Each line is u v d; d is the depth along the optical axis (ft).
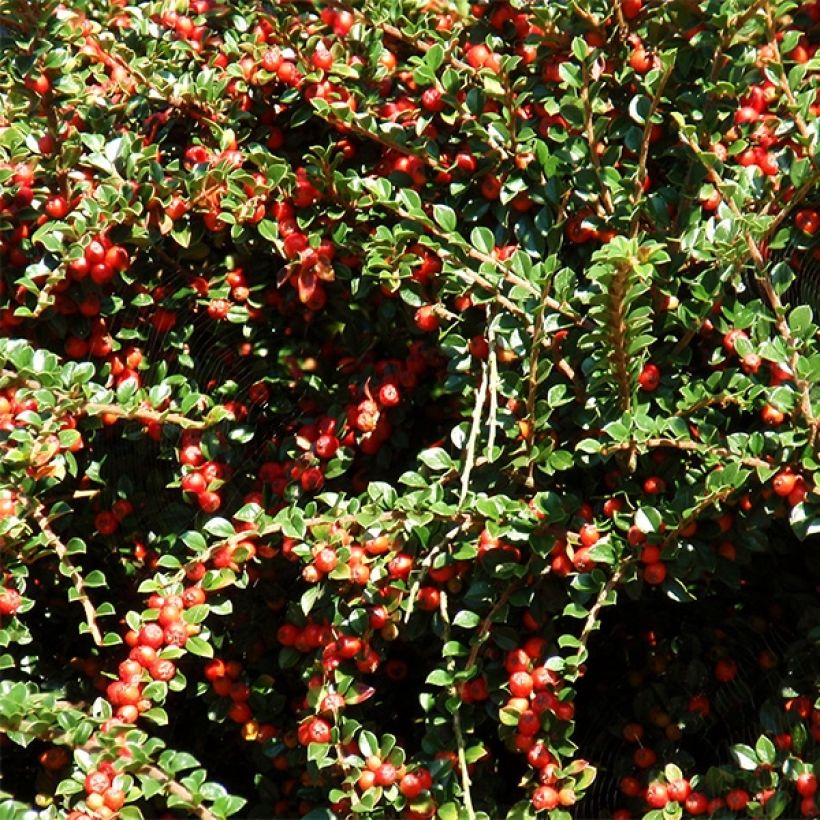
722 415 2.69
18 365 2.75
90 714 2.82
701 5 2.68
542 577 2.71
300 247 2.79
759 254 2.66
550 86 2.79
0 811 2.72
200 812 2.69
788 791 2.66
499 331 2.69
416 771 2.68
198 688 2.85
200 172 2.82
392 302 2.85
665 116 2.77
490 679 2.69
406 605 2.65
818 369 2.60
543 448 2.70
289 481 2.85
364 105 2.81
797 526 2.62
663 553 2.63
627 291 2.55
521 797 2.84
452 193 2.80
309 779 2.76
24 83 2.83
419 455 2.72
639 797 2.76
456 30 2.81
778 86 2.71
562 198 2.74
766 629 2.83
